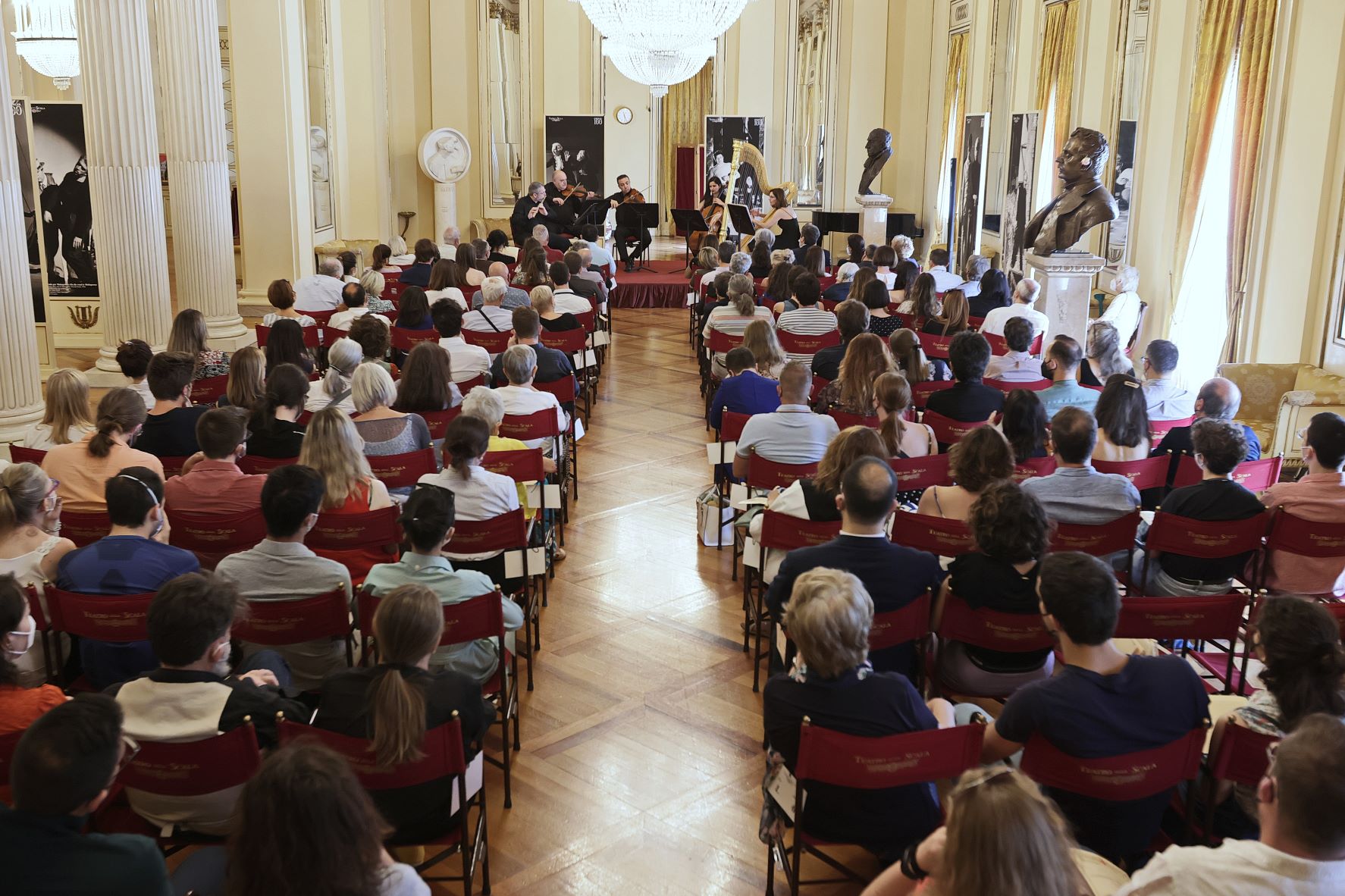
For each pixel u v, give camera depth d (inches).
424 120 701.9
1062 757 106.3
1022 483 169.9
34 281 412.2
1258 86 332.2
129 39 346.6
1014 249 510.3
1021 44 547.8
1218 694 157.5
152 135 358.0
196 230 403.9
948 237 564.1
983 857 63.2
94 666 141.7
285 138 519.5
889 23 709.9
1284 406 283.7
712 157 724.7
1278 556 173.5
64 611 135.3
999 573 137.6
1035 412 189.2
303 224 540.4
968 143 553.9
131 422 179.6
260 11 507.8
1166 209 406.3
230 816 115.3
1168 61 404.2
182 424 207.8
